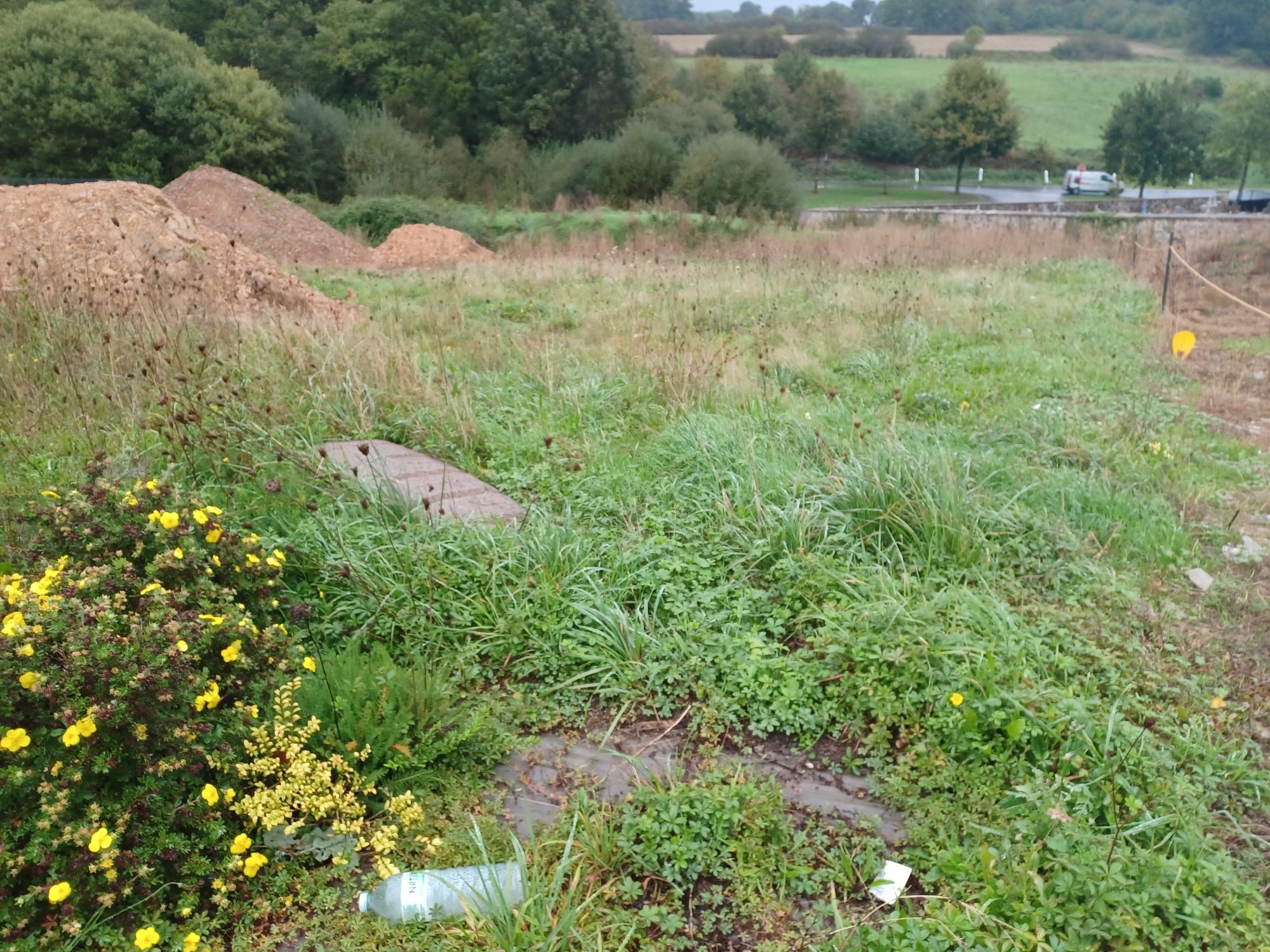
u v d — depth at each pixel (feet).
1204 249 71.46
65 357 22.58
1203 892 10.50
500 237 82.02
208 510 12.76
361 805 11.10
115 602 10.67
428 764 12.08
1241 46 289.53
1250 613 16.99
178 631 10.25
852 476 18.81
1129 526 19.54
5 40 89.76
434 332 33.42
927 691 13.24
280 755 10.92
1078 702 12.77
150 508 12.42
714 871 10.80
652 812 11.34
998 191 165.78
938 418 25.93
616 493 19.80
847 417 24.09
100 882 9.66
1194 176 160.35
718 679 14.26
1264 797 12.34
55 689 9.56
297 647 12.32
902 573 16.14
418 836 10.98
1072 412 26.66
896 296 39.45
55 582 10.98
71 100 88.22
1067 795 11.54
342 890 10.51
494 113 124.36
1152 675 14.55
